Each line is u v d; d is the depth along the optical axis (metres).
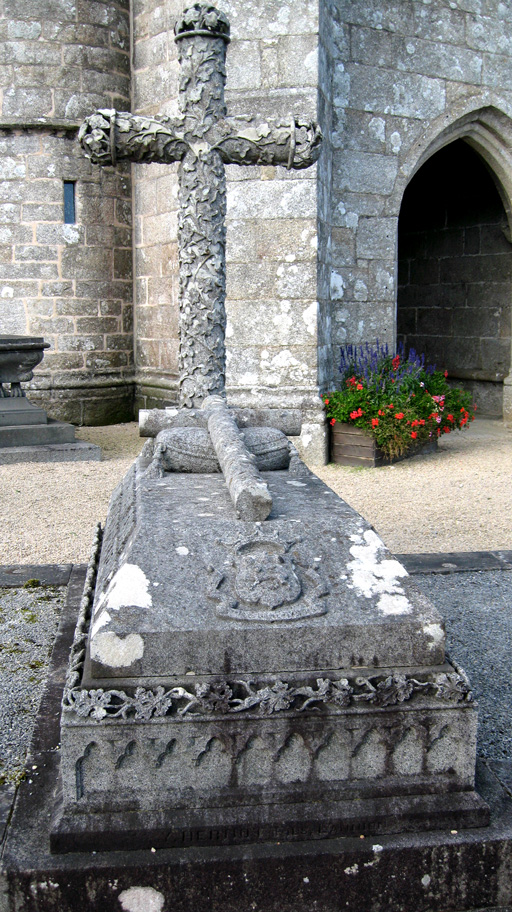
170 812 2.02
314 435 7.64
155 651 2.05
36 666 3.33
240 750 2.04
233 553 2.23
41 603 4.07
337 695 2.04
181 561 2.20
